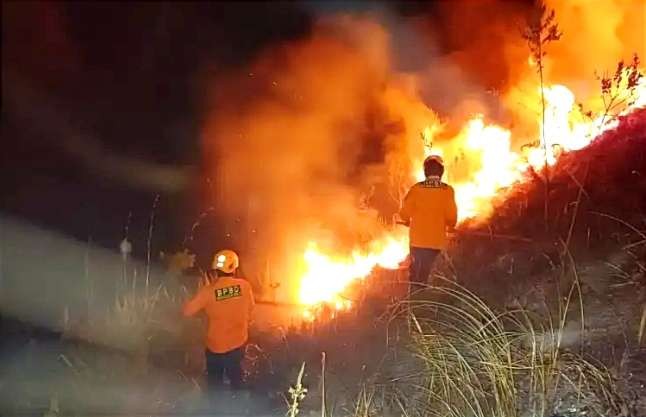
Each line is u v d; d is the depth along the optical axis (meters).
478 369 6.51
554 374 6.23
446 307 7.39
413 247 9.77
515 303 7.82
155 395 8.16
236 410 7.72
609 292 7.50
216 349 8.41
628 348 6.58
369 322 9.23
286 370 8.73
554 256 8.77
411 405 6.62
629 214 9.16
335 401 7.35
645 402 6.01
